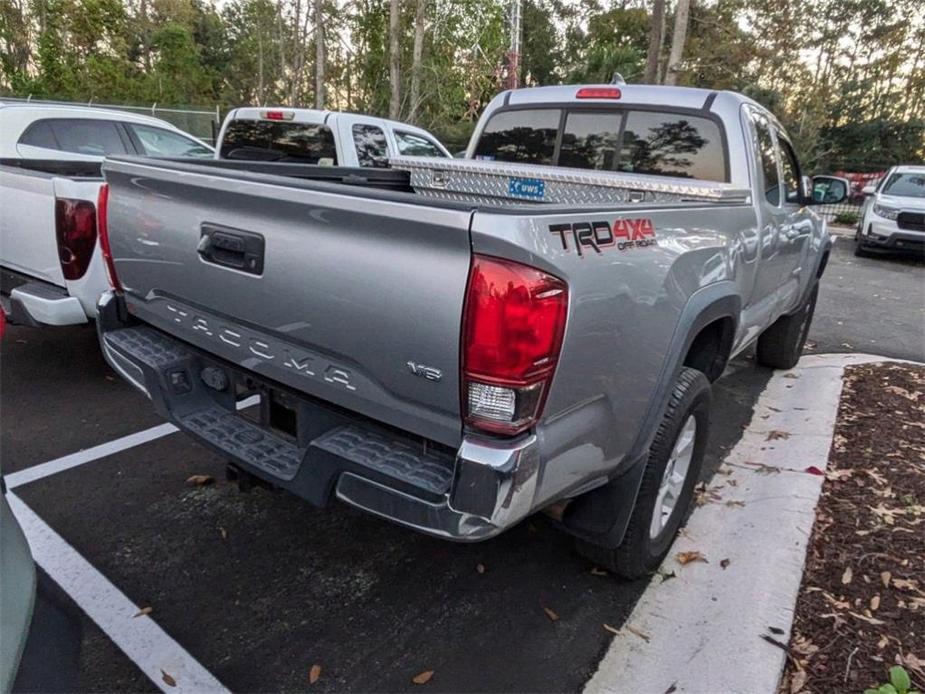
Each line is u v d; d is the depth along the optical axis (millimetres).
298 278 2020
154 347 2717
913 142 31156
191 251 2363
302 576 2764
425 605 2627
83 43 27656
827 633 2461
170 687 2182
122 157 2670
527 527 3197
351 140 7109
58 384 4598
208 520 3115
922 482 3594
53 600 1504
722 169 3629
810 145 23844
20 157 6270
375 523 3158
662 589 2748
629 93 3918
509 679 2275
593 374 1979
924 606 2609
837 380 5379
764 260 3715
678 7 14547
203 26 47000
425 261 1738
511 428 1746
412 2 23125
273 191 1988
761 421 4609
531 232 1671
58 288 4195
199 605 2566
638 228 2135
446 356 1758
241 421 2527
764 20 27625
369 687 2217
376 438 2088
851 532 3109
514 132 4469
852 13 37188
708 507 3389
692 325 2551
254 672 2260
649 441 2393
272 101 45625
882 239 13430
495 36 24094
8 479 3359
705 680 2246
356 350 1949
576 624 2555
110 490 3316
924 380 5418
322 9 24453
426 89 23469
